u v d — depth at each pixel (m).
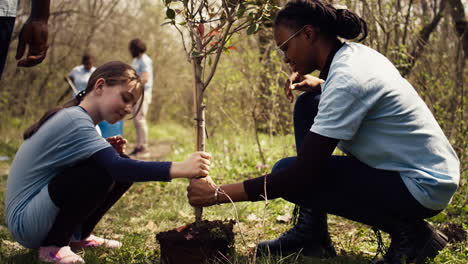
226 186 2.13
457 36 4.18
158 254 2.54
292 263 2.40
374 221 2.19
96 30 10.45
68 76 6.76
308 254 2.53
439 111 4.15
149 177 2.09
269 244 2.53
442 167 2.04
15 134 8.23
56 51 9.92
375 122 2.05
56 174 2.30
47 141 2.23
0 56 2.10
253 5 2.14
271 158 5.31
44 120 2.30
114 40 10.69
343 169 2.15
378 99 2.00
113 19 10.44
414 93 2.12
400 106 2.03
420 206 2.07
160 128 12.22
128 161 2.12
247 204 3.58
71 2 9.77
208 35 2.22
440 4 4.51
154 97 12.88
